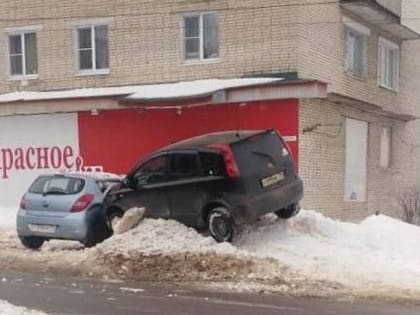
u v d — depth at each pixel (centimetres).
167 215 1271
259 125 1728
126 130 1892
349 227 1380
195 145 1260
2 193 2050
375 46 2156
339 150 1883
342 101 1839
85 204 1330
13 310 834
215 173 1217
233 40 1789
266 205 1222
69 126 1962
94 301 914
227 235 1201
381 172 2184
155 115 1855
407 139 2434
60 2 2014
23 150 2022
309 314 826
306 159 1716
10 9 2083
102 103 1798
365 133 2062
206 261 1120
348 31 1986
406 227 1408
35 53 2066
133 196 1308
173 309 859
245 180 1202
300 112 1692
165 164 1284
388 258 1175
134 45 1917
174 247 1174
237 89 1609
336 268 1089
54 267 1183
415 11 2478
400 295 935
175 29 1864
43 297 945
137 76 1916
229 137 1264
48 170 1991
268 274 1062
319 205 1777
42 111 1884
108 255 1195
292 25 1716
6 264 1220
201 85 1730
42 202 1358
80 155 1948
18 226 1377
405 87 2430
